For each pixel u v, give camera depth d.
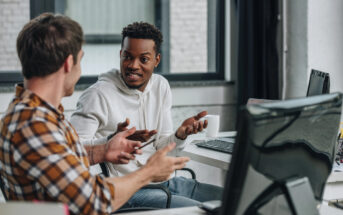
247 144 1.21
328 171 1.50
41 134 1.29
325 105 1.40
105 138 1.95
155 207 2.22
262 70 3.84
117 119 2.38
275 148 1.27
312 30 3.65
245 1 3.86
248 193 1.25
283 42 3.85
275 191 1.31
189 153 2.45
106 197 1.34
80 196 1.29
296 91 3.79
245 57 3.89
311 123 1.36
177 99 3.86
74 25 1.42
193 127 2.22
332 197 2.12
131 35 2.38
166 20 3.98
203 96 3.93
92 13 3.84
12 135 1.30
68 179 1.28
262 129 1.22
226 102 4.00
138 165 2.42
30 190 1.34
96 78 3.85
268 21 3.81
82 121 2.31
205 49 4.07
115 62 3.92
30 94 1.36
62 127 1.39
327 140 1.44
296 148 1.33
